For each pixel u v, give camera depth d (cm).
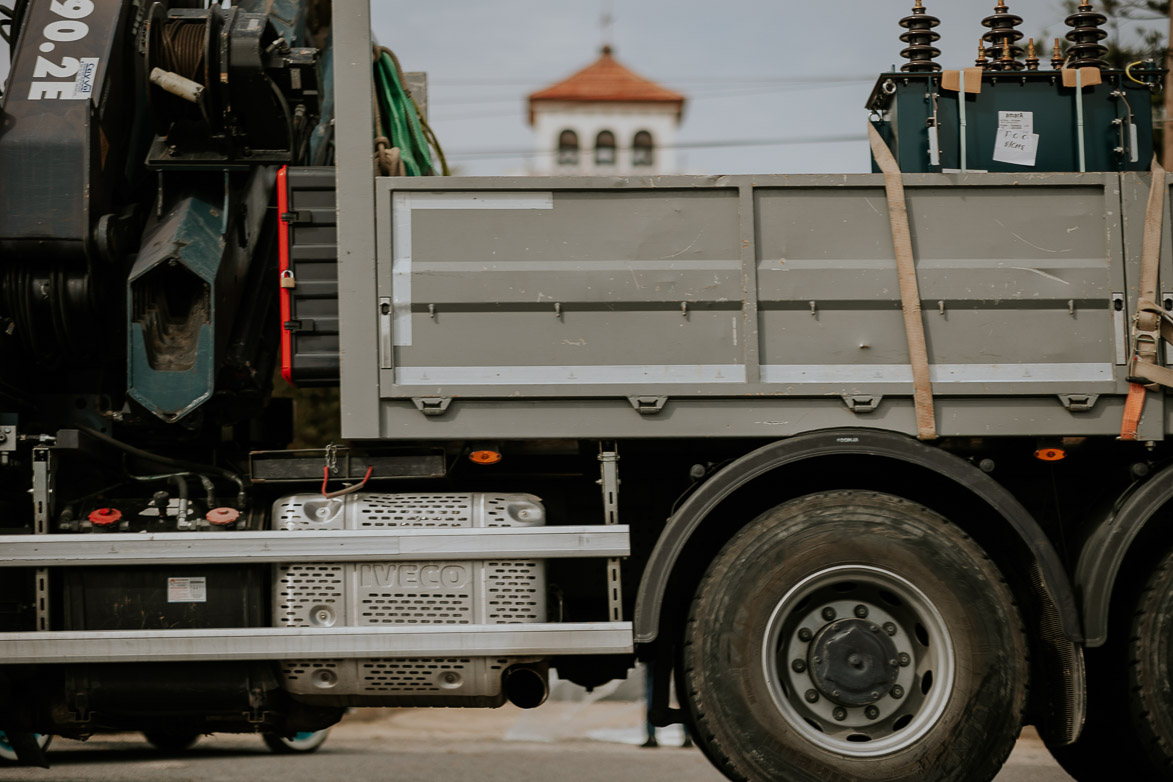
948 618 461
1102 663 496
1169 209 472
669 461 506
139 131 539
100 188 511
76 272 511
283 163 524
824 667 468
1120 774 554
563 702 1316
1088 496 511
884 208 472
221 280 507
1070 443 479
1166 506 473
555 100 4403
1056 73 495
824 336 467
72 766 912
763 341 466
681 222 469
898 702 468
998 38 516
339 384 504
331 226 492
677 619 490
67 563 468
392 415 467
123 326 531
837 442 463
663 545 463
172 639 466
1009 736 456
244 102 512
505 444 485
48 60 516
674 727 1116
